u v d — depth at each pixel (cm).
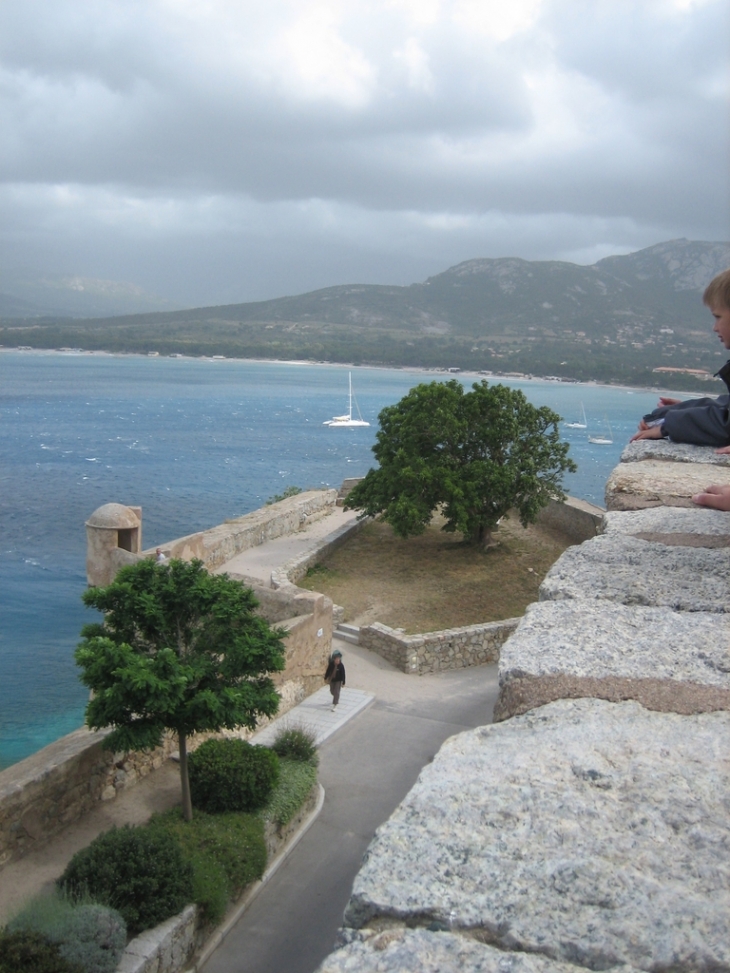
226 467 10275
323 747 2067
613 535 453
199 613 1534
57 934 1056
